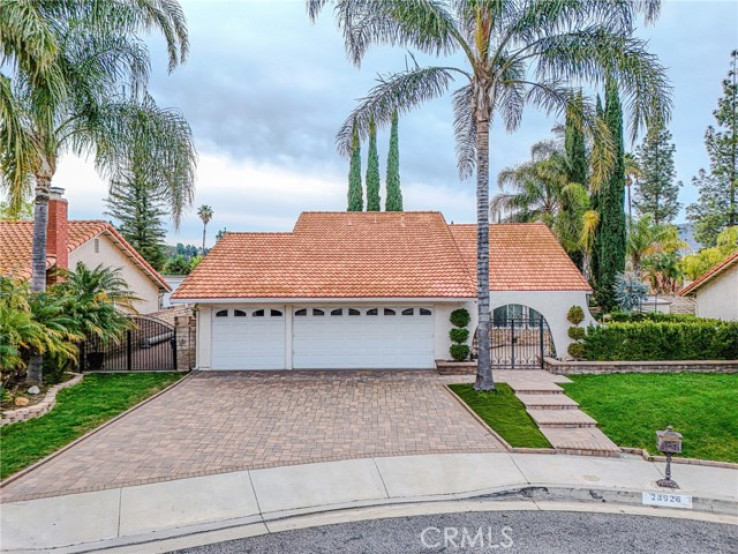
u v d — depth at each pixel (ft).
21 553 19.01
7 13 30.45
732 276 61.31
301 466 27.43
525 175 107.34
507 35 41.06
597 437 32.01
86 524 21.12
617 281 85.35
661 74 38.60
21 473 25.98
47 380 45.09
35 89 35.65
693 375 48.91
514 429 33.50
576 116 43.47
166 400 40.96
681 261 112.98
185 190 46.24
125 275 76.74
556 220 99.71
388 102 44.32
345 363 54.49
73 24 40.11
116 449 29.78
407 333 54.80
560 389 42.73
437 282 55.11
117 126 43.16
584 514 23.04
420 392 43.68
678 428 33.53
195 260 157.17
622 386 43.65
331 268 58.13
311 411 37.96
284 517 22.17
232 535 20.68
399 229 68.54
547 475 26.50
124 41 43.60
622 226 86.63
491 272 60.95
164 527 21.03
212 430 33.45
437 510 23.07
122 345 58.54
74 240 63.16
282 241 64.69
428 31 39.86
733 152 130.52
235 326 53.93
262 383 47.26
